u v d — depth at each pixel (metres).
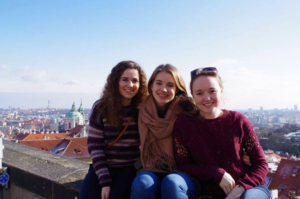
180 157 2.88
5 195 4.82
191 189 2.65
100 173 3.00
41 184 4.11
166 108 3.16
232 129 2.78
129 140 3.17
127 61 3.25
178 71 3.14
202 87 2.82
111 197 2.91
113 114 3.07
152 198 2.58
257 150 2.77
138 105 3.26
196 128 2.84
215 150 2.75
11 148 6.31
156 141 3.00
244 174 2.69
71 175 4.10
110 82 3.16
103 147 3.19
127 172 3.10
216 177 2.62
